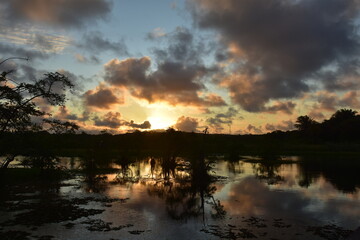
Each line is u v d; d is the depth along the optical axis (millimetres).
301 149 99375
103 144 49219
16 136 31234
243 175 39031
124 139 93938
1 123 30312
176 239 14047
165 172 39125
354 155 81625
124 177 36625
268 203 21891
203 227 15930
